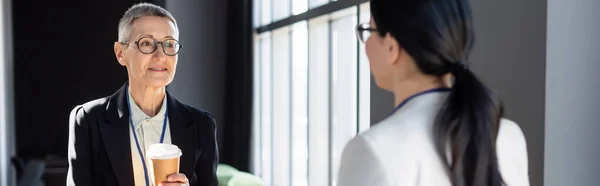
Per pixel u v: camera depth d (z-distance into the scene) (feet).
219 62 19.47
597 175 5.21
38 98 22.79
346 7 9.70
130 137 4.56
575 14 5.07
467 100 2.83
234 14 18.24
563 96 5.07
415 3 2.78
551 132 5.06
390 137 2.81
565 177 5.14
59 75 22.89
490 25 5.66
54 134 22.95
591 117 5.18
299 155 13.56
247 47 17.20
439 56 2.81
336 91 11.00
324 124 11.81
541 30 5.01
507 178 3.05
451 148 2.80
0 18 15.67
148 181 4.48
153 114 4.70
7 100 17.80
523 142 3.20
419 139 2.83
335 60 11.05
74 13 22.80
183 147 4.64
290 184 14.03
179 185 4.05
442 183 2.82
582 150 5.16
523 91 5.24
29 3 22.47
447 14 2.79
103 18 22.97
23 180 15.06
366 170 2.76
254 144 17.10
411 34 2.79
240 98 17.53
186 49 19.12
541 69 5.01
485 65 5.74
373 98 8.51
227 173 14.66
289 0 14.02
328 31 11.26
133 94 4.63
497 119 2.91
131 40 4.38
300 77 13.34
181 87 19.07
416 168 2.79
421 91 2.98
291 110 14.03
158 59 4.37
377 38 3.01
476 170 2.79
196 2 19.19
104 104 4.70
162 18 4.44
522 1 5.23
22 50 22.53
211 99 19.45
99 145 4.51
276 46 15.47
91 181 4.47
